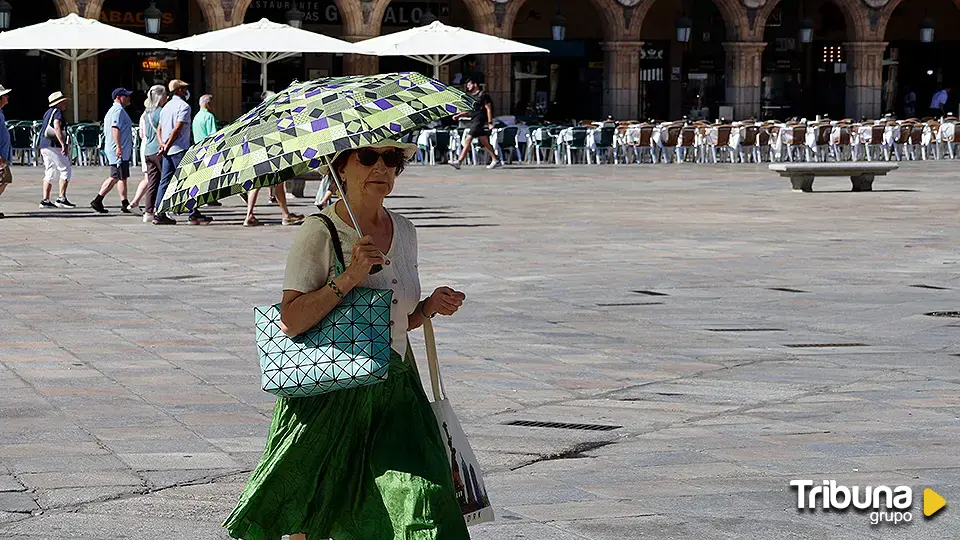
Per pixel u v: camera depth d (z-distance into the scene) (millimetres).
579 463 10250
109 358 13914
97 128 43531
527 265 21312
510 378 13312
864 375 13508
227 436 10906
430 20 53188
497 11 55781
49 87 51906
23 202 31172
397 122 6504
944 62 64562
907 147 54062
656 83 61594
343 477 6652
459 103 6773
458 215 29250
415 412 6754
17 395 12219
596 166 47375
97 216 28391
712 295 18500
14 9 52000
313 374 6457
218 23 51562
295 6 52844
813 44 63375
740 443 10820
